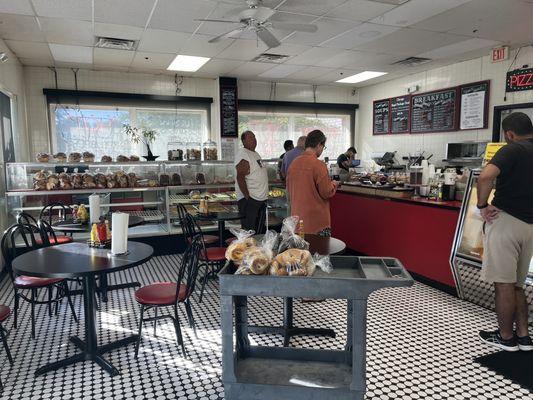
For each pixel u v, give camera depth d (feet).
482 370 8.05
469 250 11.09
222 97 25.84
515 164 7.95
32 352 8.97
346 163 24.13
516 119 8.26
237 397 5.17
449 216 12.07
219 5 13.78
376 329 9.95
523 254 8.38
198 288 13.04
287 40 18.19
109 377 7.93
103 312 11.16
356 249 16.22
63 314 11.09
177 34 16.90
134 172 16.80
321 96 29.91
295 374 5.40
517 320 8.77
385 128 28.45
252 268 4.99
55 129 23.04
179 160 17.28
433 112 24.45
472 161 21.50
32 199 15.29
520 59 19.48
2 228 14.61
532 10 14.60
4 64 17.37
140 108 24.94
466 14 15.01
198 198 16.92
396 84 27.30
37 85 22.29
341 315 10.83
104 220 11.10
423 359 8.49
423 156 25.41
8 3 13.29
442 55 21.16
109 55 20.06
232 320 5.02
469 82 22.22
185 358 8.63
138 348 8.87
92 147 24.08
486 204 8.32
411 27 16.48
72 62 21.35
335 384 5.14
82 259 8.05
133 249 8.91
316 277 4.83
